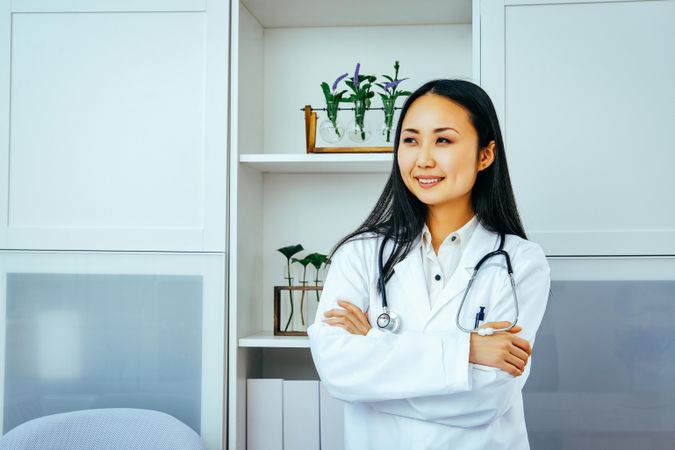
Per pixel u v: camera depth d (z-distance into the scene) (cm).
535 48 171
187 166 177
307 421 182
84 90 179
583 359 167
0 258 180
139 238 177
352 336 116
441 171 114
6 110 180
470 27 209
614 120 169
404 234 126
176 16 178
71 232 178
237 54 179
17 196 180
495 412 110
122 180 178
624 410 166
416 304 121
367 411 122
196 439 156
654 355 166
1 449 146
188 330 176
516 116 171
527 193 170
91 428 156
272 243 212
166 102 178
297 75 212
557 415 167
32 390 179
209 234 176
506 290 118
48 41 180
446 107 114
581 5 170
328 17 203
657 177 168
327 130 186
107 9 179
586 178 169
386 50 211
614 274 167
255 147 201
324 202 212
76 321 178
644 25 169
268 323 211
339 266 130
